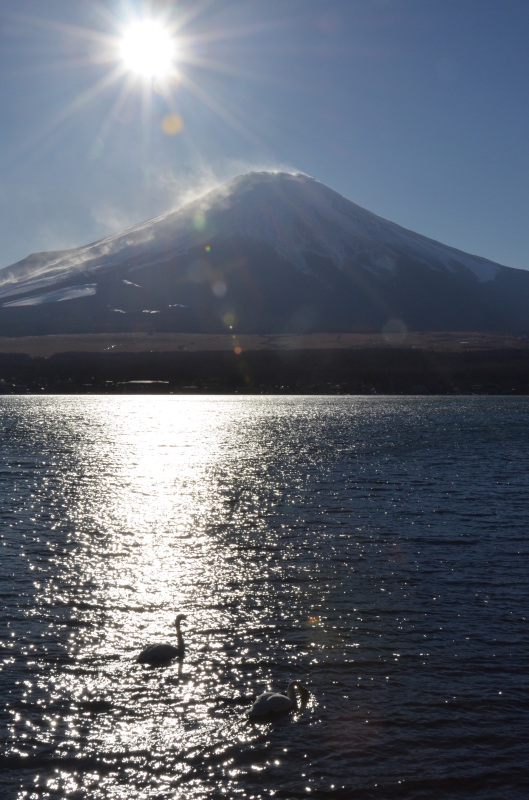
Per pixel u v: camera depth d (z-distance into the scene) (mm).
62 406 173375
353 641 24672
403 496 50156
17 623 25859
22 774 18016
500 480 57250
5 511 44281
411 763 18484
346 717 20266
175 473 61719
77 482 56406
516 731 19688
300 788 17688
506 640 24766
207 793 17516
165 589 29625
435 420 126062
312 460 70750
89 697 21109
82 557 34062
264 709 20312
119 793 17531
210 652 23844
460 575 31516
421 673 22547
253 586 30078
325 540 37562
